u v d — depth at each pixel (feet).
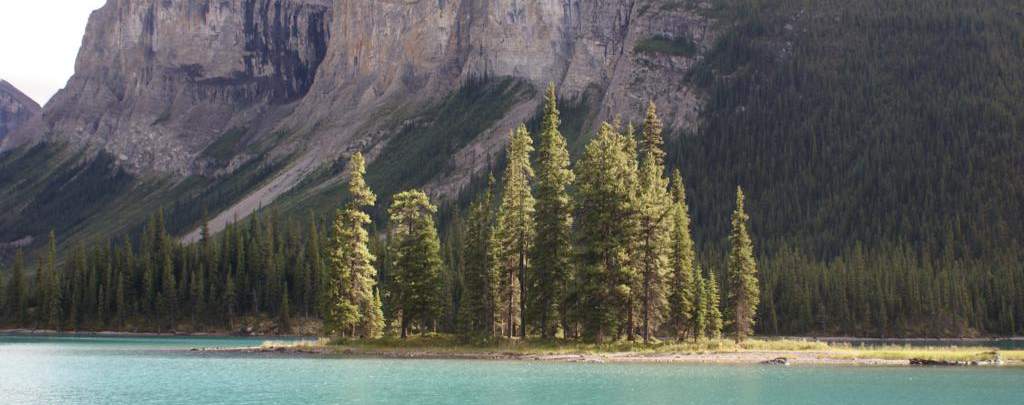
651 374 244.22
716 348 311.88
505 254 327.06
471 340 327.47
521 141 323.57
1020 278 641.81
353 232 348.38
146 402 196.85
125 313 652.07
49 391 217.77
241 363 290.35
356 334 374.63
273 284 639.35
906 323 615.98
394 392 207.92
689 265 350.84
